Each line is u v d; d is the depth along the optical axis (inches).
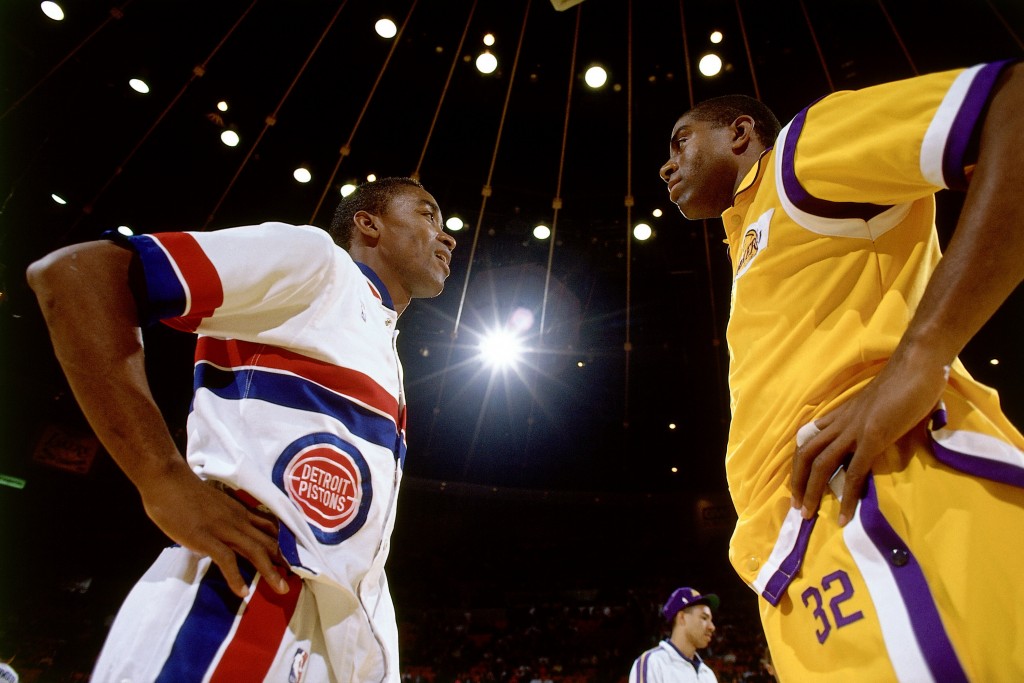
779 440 37.0
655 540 749.3
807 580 32.7
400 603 672.4
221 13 275.7
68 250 38.2
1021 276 29.8
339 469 41.8
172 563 38.9
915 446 31.9
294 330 44.4
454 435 683.4
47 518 506.6
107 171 328.8
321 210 379.9
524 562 728.3
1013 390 448.8
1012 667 25.8
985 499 29.3
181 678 33.7
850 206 37.6
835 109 37.7
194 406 43.9
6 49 275.1
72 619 496.4
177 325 43.2
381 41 295.7
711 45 290.8
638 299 509.4
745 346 42.0
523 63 310.2
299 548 37.9
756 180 45.4
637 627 623.5
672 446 690.2
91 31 275.0
